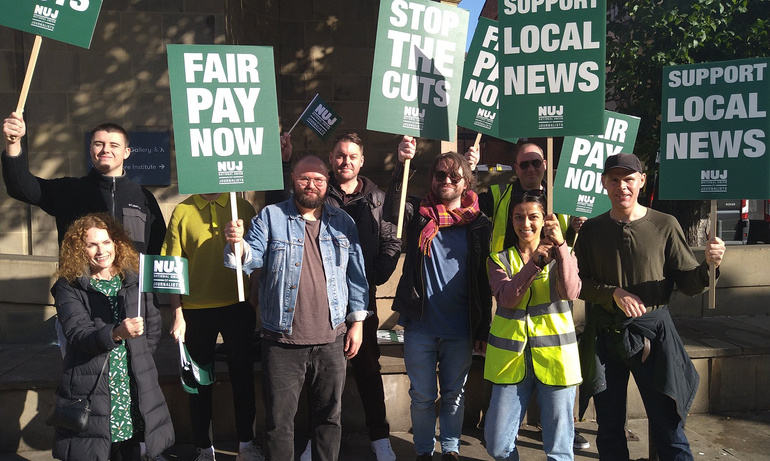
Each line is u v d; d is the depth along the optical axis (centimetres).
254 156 346
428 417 398
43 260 534
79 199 386
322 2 934
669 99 359
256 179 346
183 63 338
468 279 389
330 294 365
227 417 465
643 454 438
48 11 344
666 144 361
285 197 441
